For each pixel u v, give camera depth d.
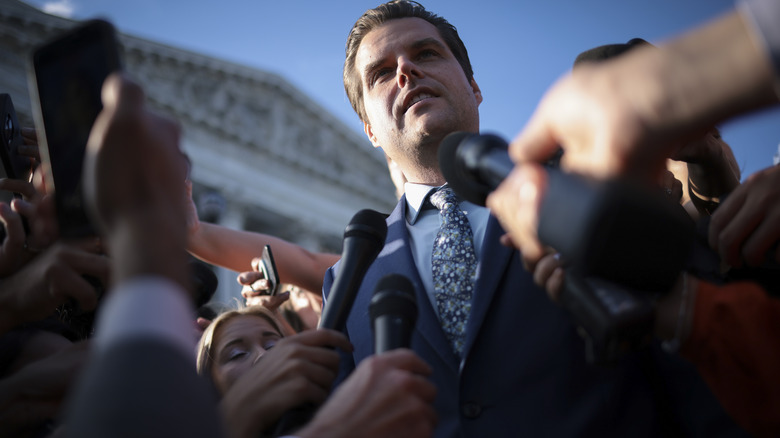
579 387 1.30
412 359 1.00
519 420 1.29
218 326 2.47
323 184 31.94
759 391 0.91
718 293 0.96
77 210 1.01
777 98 0.59
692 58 0.61
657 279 0.88
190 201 2.72
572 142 0.72
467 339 1.39
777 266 1.14
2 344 1.50
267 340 2.38
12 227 1.38
